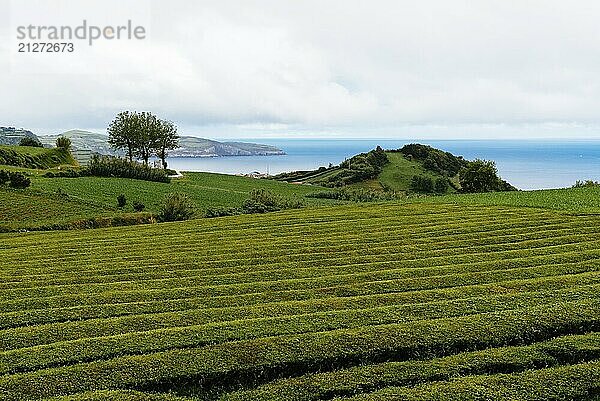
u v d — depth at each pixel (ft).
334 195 283.59
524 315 53.16
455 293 65.26
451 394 39.70
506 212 136.77
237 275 79.92
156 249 105.81
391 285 71.00
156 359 45.96
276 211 172.65
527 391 40.16
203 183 330.54
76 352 48.83
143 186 268.21
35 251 108.06
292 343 48.26
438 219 130.62
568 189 205.98
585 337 48.65
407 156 491.31
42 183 246.68
